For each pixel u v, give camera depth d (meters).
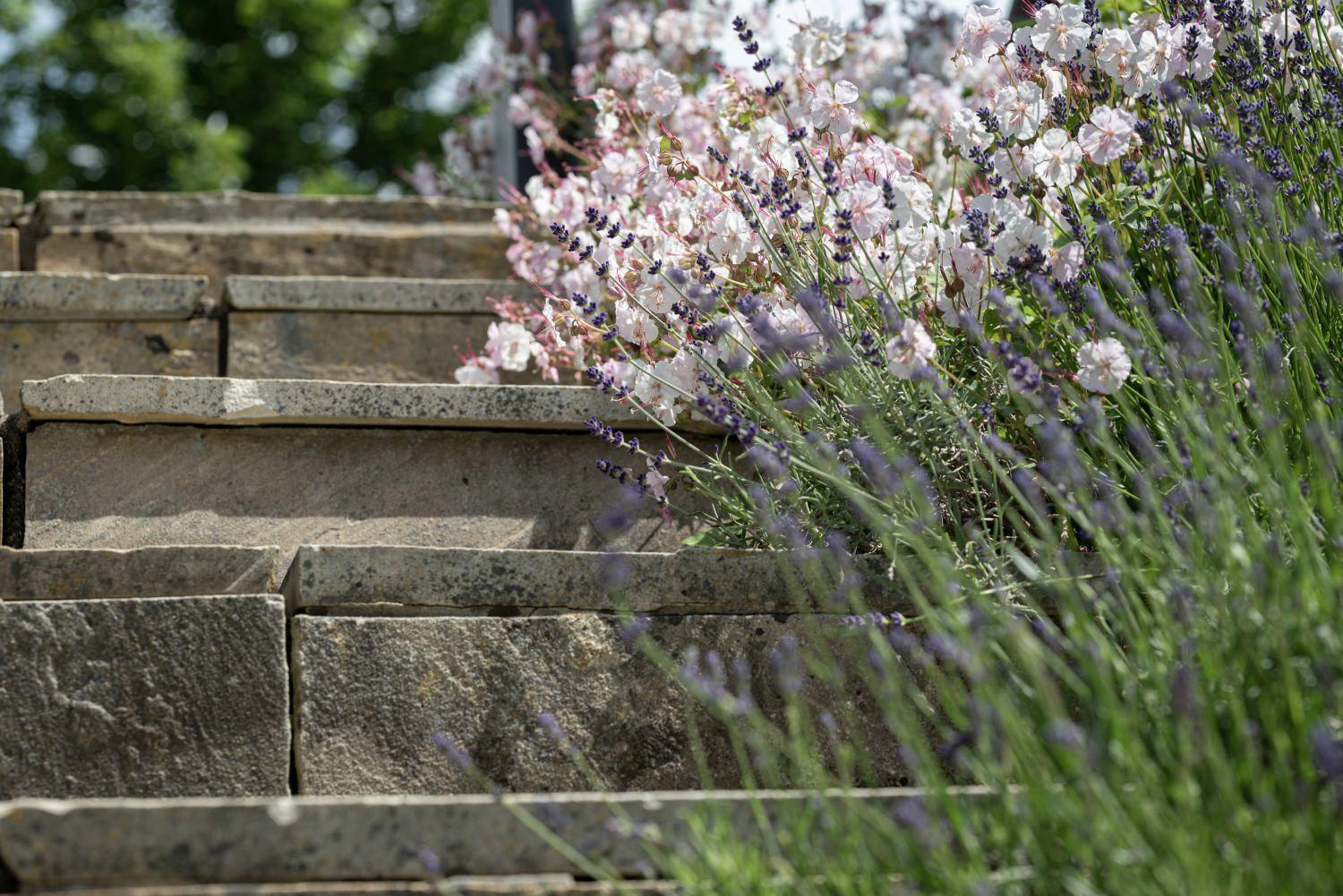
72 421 2.59
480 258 4.21
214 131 14.09
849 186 2.72
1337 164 2.54
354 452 2.67
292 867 1.61
